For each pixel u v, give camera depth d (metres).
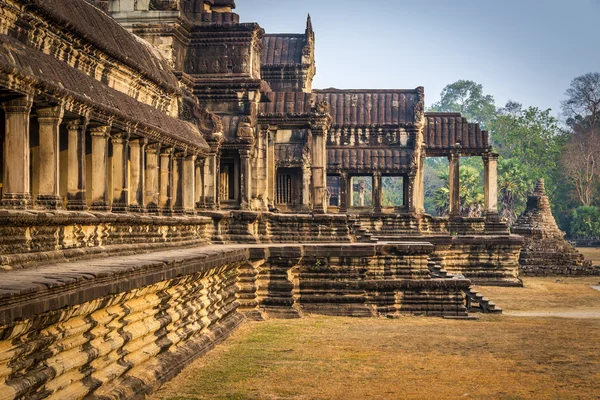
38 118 18.53
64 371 13.36
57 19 20.12
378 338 25.56
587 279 57.09
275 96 39.91
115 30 26.27
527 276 59.22
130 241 22.84
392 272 31.48
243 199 36.41
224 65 37.41
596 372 20.91
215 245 31.73
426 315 31.25
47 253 16.98
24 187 17.17
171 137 27.48
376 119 57.81
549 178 116.44
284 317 29.53
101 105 20.80
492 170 60.25
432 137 60.34
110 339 15.66
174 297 20.16
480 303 34.28
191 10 37.72
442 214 94.94
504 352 23.59
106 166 21.94
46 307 12.20
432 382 19.42
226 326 25.78
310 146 41.16
